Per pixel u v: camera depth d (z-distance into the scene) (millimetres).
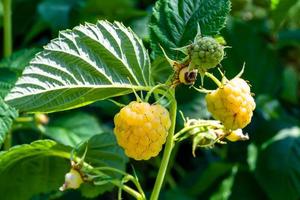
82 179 351
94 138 410
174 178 658
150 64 360
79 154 417
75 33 348
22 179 436
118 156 422
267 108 616
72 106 355
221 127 354
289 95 667
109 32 352
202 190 586
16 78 422
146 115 322
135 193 358
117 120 325
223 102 334
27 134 532
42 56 344
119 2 596
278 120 606
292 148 582
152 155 327
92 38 349
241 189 588
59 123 513
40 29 644
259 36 629
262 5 705
